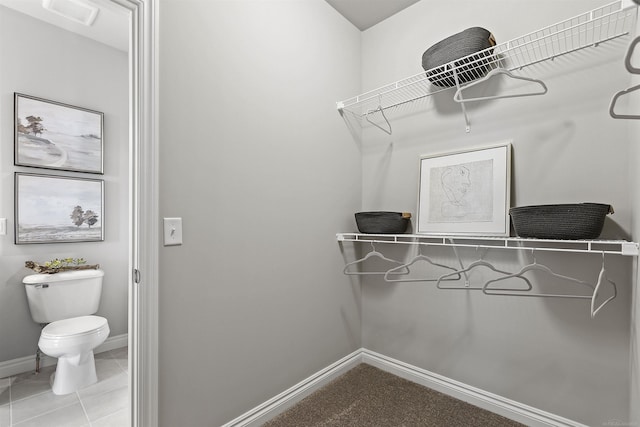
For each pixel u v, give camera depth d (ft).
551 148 5.18
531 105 5.37
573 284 5.01
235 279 5.16
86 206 8.57
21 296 7.62
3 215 7.37
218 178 4.93
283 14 5.98
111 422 5.87
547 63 5.22
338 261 7.12
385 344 7.34
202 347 4.73
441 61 5.53
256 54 5.50
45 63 7.97
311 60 6.52
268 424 5.49
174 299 4.41
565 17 5.07
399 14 7.18
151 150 4.13
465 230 5.97
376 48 7.57
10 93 7.45
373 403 6.07
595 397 4.81
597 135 4.78
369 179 7.63
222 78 4.99
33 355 7.78
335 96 7.08
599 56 4.77
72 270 8.09
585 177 4.87
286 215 5.98
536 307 5.35
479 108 5.94
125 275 9.35
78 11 7.58
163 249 4.29
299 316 6.23
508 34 5.63
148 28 4.12
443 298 6.41
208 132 4.80
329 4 6.97
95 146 8.74
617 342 4.63
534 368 5.37
